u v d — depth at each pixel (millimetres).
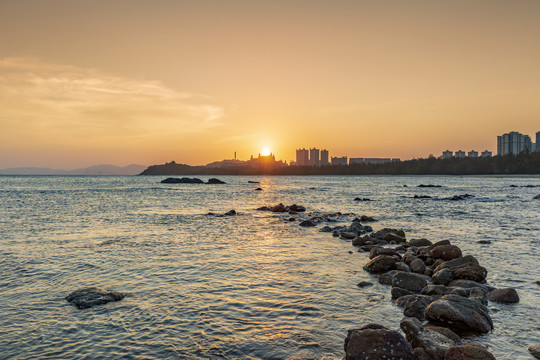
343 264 16188
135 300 11281
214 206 47375
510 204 49062
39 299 11359
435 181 156375
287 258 17281
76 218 32938
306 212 40375
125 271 14750
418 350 7562
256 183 149375
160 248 19516
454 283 12625
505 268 15438
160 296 11672
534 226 28422
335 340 8555
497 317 10039
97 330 9102
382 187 106938
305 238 23156
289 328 9219
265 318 9875
